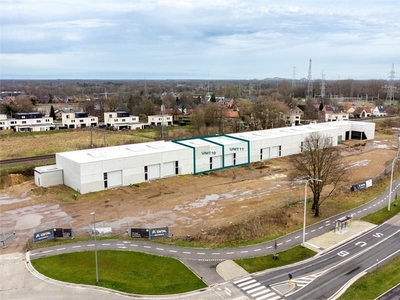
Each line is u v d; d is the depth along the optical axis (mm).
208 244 48250
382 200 67250
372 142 122312
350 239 51094
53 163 87188
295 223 56375
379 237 51781
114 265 41875
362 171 85562
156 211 59906
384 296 37656
